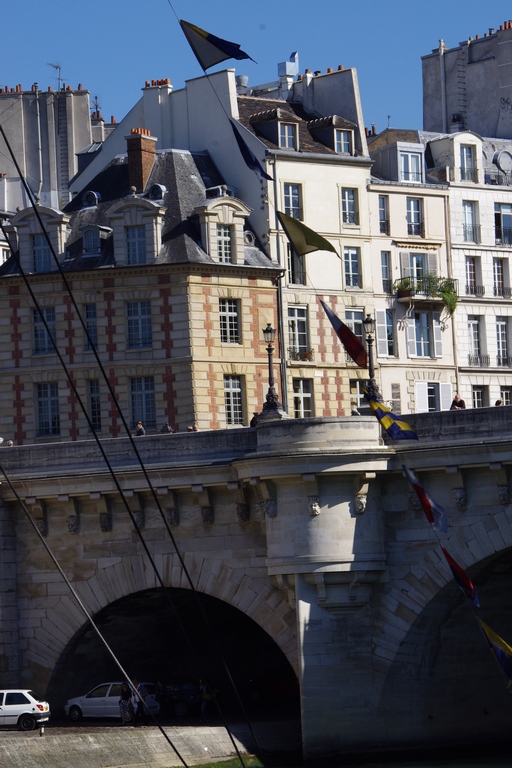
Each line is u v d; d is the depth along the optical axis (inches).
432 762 2352.4
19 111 4653.1
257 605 2383.1
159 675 2883.9
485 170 4099.4
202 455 2413.9
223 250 3563.0
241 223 3592.5
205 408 3472.0
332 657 2294.5
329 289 3727.9
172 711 2662.4
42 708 2405.3
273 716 2677.2
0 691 2413.9
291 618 2356.1
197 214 3565.5
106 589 2501.2
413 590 2289.6
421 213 3917.3
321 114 3917.3
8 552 2554.1
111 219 3543.3
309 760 2287.2
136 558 2477.9
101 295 3503.9
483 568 2287.2
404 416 2290.8
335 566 2266.2
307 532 2273.6
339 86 3885.3
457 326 3954.2
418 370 3855.8
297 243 2400.3
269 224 3644.2
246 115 3789.4
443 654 2399.1
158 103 3863.2
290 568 2283.5
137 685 2581.2
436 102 4451.3
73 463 2506.2
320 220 3735.2
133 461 2458.2
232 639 2962.6
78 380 3503.9
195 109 3814.0
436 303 3875.5
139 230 3538.4
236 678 3063.5
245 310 3560.5
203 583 2422.5
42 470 2524.6
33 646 2556.6
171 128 3853.3
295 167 3710.6
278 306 3614.7
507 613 2481.5
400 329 3843.5
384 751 2322.8
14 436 3533.5
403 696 2345.0
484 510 2241.6
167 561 2453.2
